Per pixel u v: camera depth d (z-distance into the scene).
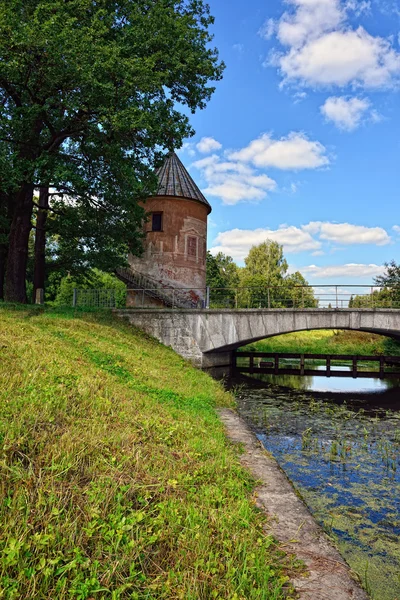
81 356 11.05
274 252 68.88
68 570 3.23
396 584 4.67
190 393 11.80
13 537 3.34
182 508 4.44
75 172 17.59
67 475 4.47
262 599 3.31
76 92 16.33
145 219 23.12
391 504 6.97
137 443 5.93
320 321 21.53
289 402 17.20
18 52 14.87
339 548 5.51
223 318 21.98
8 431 4.80
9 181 15.58
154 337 22.03
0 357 7.92
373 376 24.38
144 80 16.56
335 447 9.96
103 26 16.62
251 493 5.79
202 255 28.94
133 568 3.37
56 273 31.52
